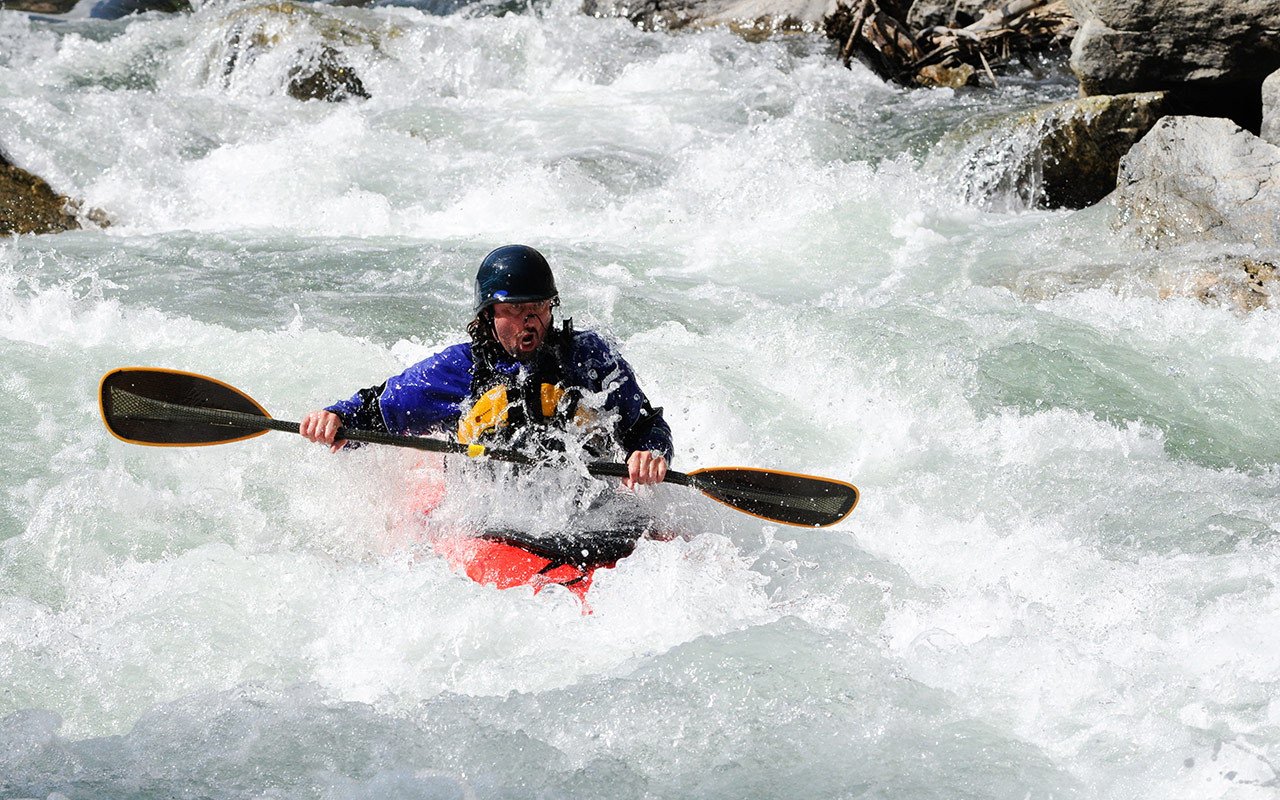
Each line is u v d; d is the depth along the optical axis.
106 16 36.84
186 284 17.42
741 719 7.96
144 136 24.11
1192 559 10.36
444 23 32.56
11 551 10.51
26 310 14.55
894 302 16.92
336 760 7.64
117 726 8.16
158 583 9.84
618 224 21.44
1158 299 16.44
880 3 30.89
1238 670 8.41
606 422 10.57
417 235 21.16
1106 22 21.89
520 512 10.49
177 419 10.68
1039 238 19.48
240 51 29.47
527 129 26.50
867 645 8.77
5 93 26.47
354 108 27.97
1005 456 12.76
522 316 10.15
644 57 31.42
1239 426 13.55
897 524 11.40
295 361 13.75
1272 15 20.11
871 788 7.35
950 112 26.14
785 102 27.70
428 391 10.67
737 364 14.73
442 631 9.04
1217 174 18.75
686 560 9.90
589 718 7.97
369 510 11.19
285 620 9.23
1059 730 7.86
